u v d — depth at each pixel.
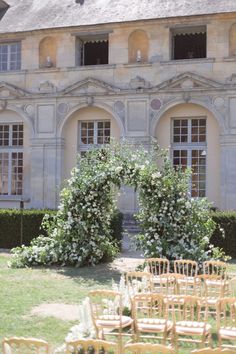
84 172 13.50
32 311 8.71
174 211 12.54
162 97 21.48
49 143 22.80
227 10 20.91
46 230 14.96
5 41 23.81
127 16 22.30
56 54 23.08
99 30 22.52
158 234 12.61
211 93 20.94
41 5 25.08
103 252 13.74
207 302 7.49
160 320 6.90
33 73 23.20
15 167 23.83
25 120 23.20
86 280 11.50
